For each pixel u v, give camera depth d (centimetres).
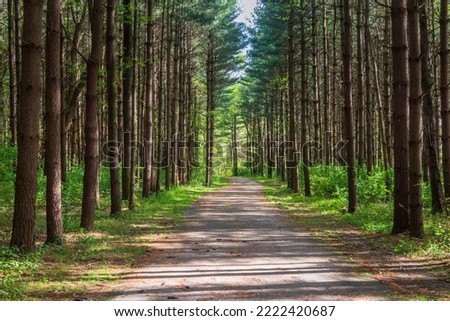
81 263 976
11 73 2223
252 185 4781
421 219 1237
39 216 1653
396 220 1315
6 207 1728
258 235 1397
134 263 996
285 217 1856
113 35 1656
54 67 1130
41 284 794
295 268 951
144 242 1255
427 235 1256
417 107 1234
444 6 1562
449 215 1561
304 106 2730
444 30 1575
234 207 2300
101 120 2888
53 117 1135
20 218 1009
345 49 1848
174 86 3266
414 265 972
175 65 3250
